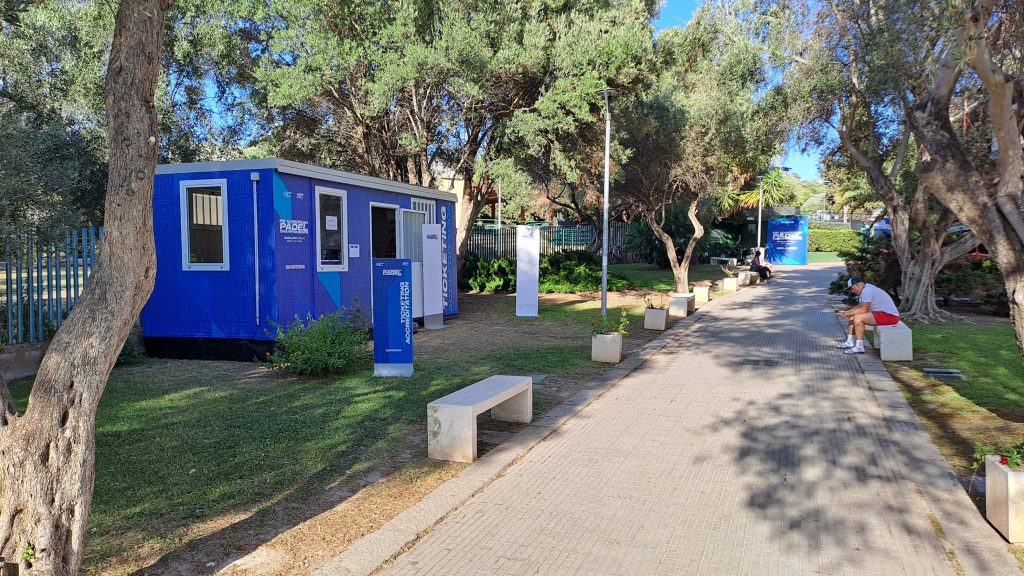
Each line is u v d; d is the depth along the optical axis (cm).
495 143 1761
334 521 434
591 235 3403
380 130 1748
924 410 720
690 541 408
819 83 1329
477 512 453
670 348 1143
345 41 1441
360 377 877
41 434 279
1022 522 398
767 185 4706
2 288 927
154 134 314
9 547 276
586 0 1647
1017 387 814
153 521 427
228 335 1009
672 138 1883
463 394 600
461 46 1418
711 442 609
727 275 2770
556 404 751
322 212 1088
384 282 883
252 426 641
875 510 453
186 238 1020
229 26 1530
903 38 762
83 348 289
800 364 988
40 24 1268
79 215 966
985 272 1697
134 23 308
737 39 1473
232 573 362
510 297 2048
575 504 467
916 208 1464
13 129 895
